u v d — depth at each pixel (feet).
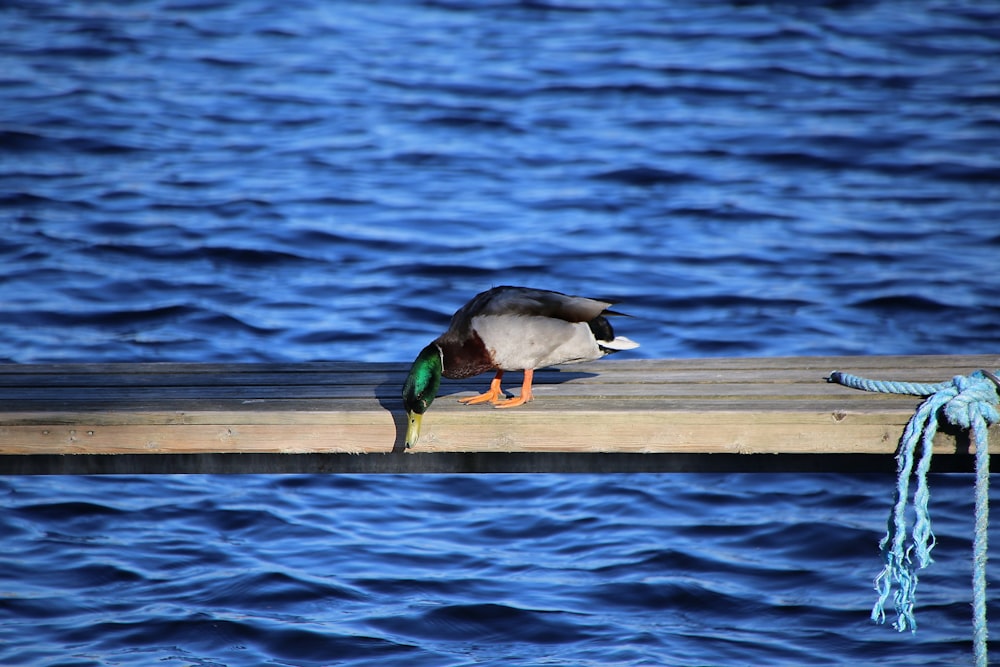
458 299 50.90
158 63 87.81
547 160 69.56
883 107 78.54
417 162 69.26
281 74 86.12
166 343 46.11
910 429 20.89
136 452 22.27
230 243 56.75
